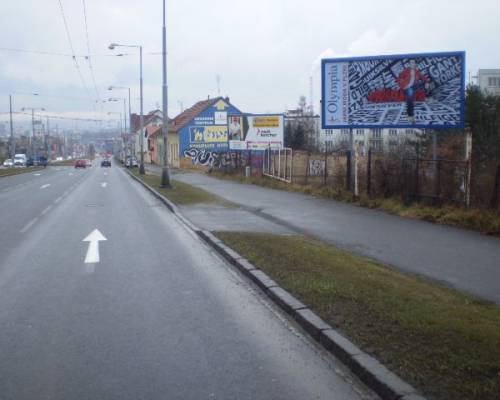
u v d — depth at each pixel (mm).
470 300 7363
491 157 21469
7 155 139875
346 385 4969
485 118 24906
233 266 10094
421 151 24109
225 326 6668
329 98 21094
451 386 4539
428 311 6562
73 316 7059
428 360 5066
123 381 5059
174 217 17516
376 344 5520
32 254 11281
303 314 6637
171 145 69312
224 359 5602
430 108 19938
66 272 9625
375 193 19078
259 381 5066
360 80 20719
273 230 13938
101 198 25109
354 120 20969
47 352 5789
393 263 9875
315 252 10531
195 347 5945
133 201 23500
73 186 34781
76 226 15484
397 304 6887
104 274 9477
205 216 16984
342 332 5938
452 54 19516
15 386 4957
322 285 7820
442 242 12000
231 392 4836
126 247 12117
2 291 8312
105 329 6543
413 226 14328
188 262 10516
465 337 5637
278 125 37656
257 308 7434
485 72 65188
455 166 16172
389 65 20281
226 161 49469
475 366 4883
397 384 4613
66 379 5105
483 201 14797
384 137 50562
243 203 20422
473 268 9438
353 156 22375
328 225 14648
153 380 5082
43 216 18000
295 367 5395
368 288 7703
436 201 16344
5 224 16016
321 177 29078
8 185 37000
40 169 74500
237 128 38406
